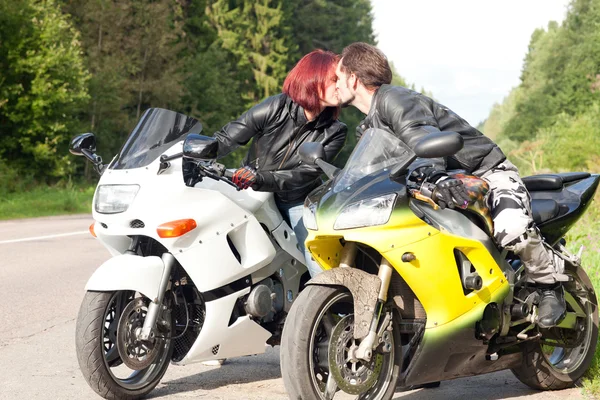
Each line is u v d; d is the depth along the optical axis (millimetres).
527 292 7113
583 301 7734
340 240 6414
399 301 6500
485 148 6844
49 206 44219
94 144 7891
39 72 55156
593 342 7777
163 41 76000
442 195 6004
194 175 7238
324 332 6305
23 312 12156
